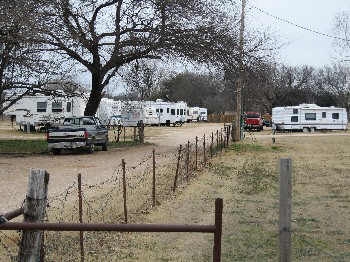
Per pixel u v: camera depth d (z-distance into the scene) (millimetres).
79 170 18672
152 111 64062
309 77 100250
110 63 30578
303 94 93750
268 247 8805
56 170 18578
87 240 8734
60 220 9727
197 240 9180
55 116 46406
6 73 24312
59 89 29094
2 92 26766
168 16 27734
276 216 11250
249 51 28438
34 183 5371
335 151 29797
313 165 22094
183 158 23031
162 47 28109
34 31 20578
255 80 30031
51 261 7547
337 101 100000
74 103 45938
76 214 10438
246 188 15125
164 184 15258
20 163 20969
